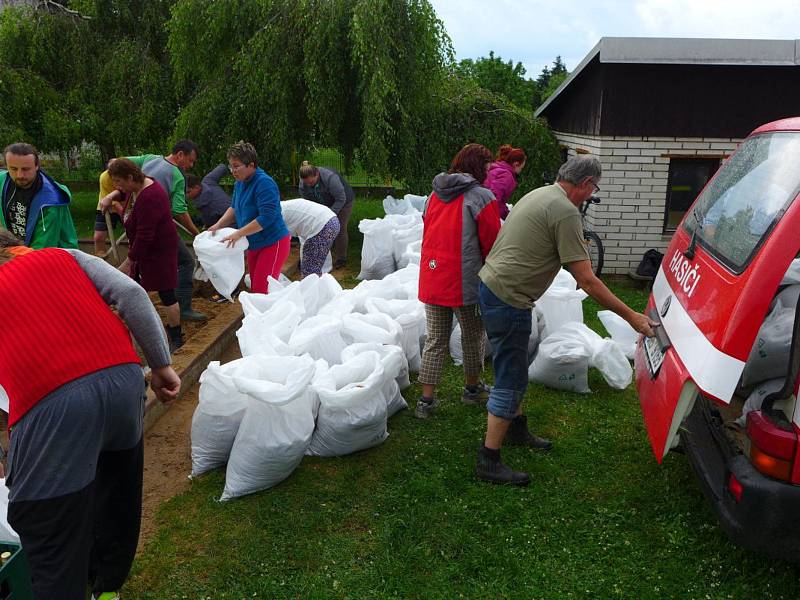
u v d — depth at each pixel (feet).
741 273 8.20
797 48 24.47
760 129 11.85
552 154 34.88
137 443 8.08
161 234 16.24
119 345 7.60
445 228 13.07
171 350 16.85
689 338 9.14
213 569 9.61
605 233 26.81
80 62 40.57
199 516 10.75
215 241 18.83
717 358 8.07
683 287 10.43
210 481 11.68
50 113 37.68
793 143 9.57
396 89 30.17
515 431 12.95
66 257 7.64
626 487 11.56
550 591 9.22
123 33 43.01
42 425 6.98
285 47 30.37
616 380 15.28
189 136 32.91
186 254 19.48
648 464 12.32
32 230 13.99
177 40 32.60
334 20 28.86
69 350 7.16
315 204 21.27
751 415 8.35
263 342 12.84
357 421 11.94
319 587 9.26
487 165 13.33
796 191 8.15
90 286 7.70
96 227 20.71
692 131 25.63
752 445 8.28
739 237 9.07
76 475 7.09
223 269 18.92
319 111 29.78
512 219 11.23
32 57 39.58
